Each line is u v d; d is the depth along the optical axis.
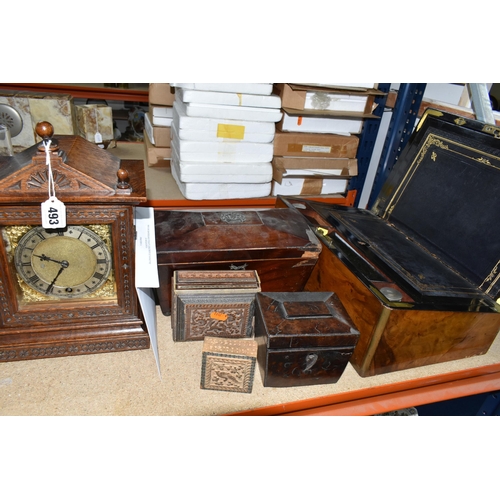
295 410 0.75
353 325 0.74
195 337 0.83
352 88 1.22
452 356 0.87
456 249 0.92
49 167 0.59
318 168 1.33
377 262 0.87
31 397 0.68
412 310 0.72
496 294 0.81
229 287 0.79
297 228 0.94
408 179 1.11
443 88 1.29
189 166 1.19
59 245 0.69
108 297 0.77
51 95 1.37
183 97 1.12
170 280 0.84
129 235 0.69
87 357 0.77
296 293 0.81
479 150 0.93
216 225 0.88
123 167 0.77
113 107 2.67
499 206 0.86
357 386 0.78
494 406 1.07
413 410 1.23
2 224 0.63
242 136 1.20
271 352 0.70
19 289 0.72
